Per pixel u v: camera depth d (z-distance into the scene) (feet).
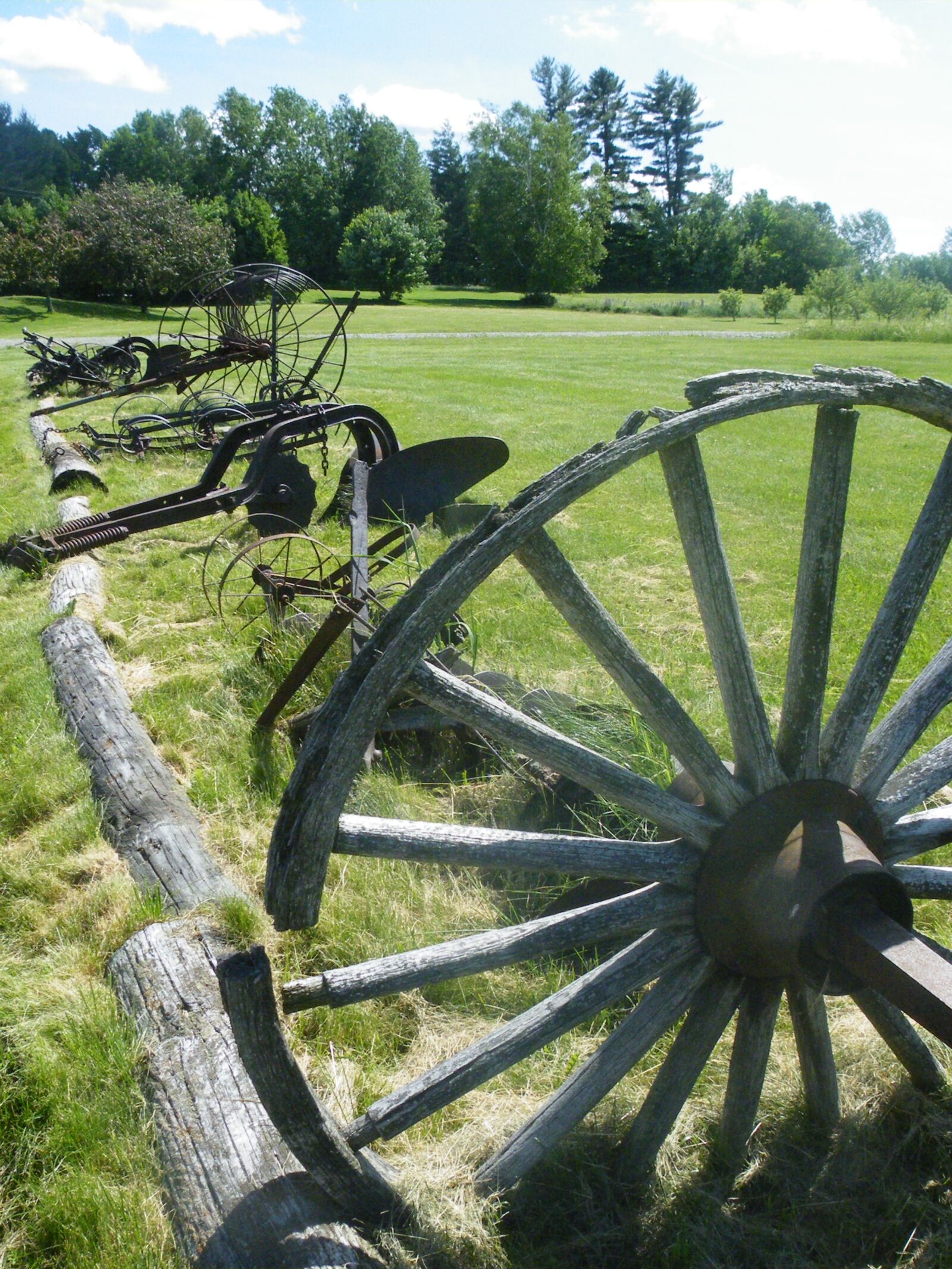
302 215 248.73
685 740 7.16
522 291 246.47
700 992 7.57
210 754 14.60
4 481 33.27
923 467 38.50
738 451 41.04
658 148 301.63
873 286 134.82
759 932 7.08
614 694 15.71
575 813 11.75
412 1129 8.23
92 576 21.86
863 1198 7.88
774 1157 8.14
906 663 18.17
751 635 19.66
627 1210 7.68
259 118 256.32
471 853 6.94
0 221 179.42
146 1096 8.44
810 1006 7.77
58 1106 8.43
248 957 5.97
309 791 6.25
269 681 16.38
